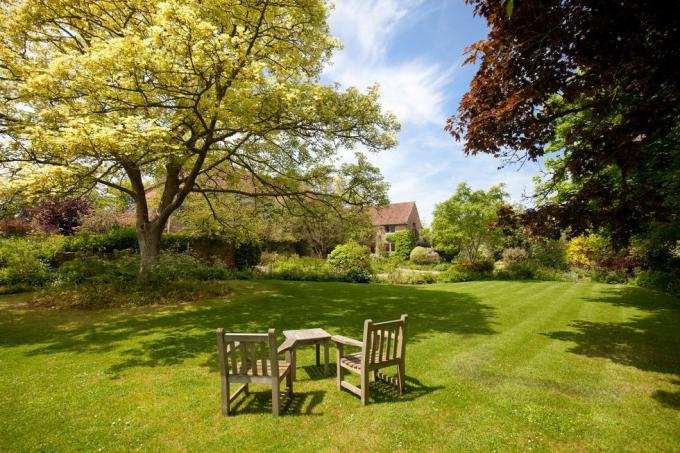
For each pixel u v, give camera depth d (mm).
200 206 15836
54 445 3381
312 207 13773
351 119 10555
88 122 7969
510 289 15805
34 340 6875
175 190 12336
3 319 8539
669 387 4793
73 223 20422
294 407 4184
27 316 8836
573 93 5789
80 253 14234
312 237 26484
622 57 4820
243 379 3945
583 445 3396
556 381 4988
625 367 5578
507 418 3900
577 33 5035
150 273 11438
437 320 9000
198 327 7871
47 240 15148
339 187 13594
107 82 8312
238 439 3480
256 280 16453
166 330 7609
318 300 11453
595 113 5828
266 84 8734
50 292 10758
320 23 10422
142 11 9648
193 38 7555
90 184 10273
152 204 18734
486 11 5738
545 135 6582
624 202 6027
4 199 8445
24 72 8898
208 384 4793
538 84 5555
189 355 5992
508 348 6562
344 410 4102
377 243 41656
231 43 8172
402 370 4574
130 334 7297
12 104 10008
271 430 3643
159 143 8148
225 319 8641
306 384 4934
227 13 9609
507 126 6375
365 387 4258
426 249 34719
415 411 4059
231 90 9352
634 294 13742
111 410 4059
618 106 6281
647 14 4410
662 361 5859
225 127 10547
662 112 4973
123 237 16562
